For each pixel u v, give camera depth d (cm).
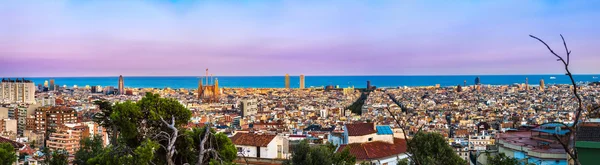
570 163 4519
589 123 4078
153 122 4803
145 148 4156
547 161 5531
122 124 4616
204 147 4806
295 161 5562
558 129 5872
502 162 5238
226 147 4759
